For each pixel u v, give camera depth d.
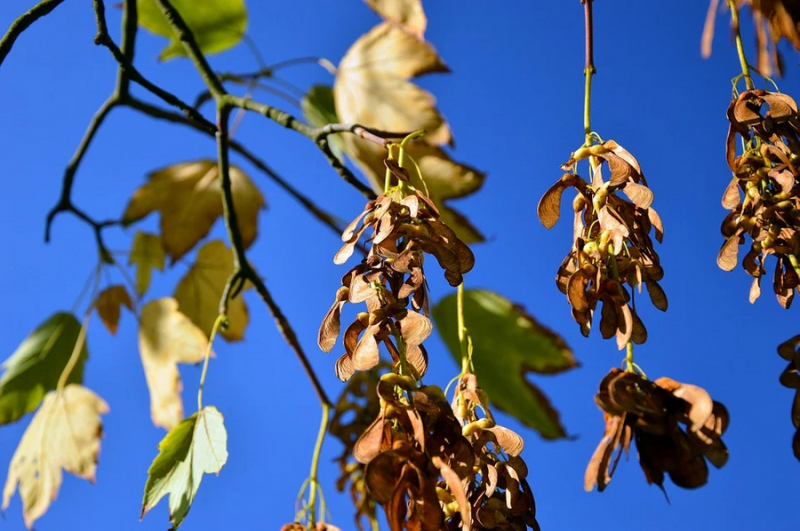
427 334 0.78
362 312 0.80
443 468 0.74
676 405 0.78
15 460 1.20
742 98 0.87
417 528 0.74
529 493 0.80
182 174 1.27
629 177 0.82
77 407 1.20
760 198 0.85
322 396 1.06
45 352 1.28
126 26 1.19
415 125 1.14
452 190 1.13
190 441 0.98
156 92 1.04
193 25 1.22
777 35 1.02
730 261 0.86
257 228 1.27
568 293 0.80
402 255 0.79
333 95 1.22
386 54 1.17
